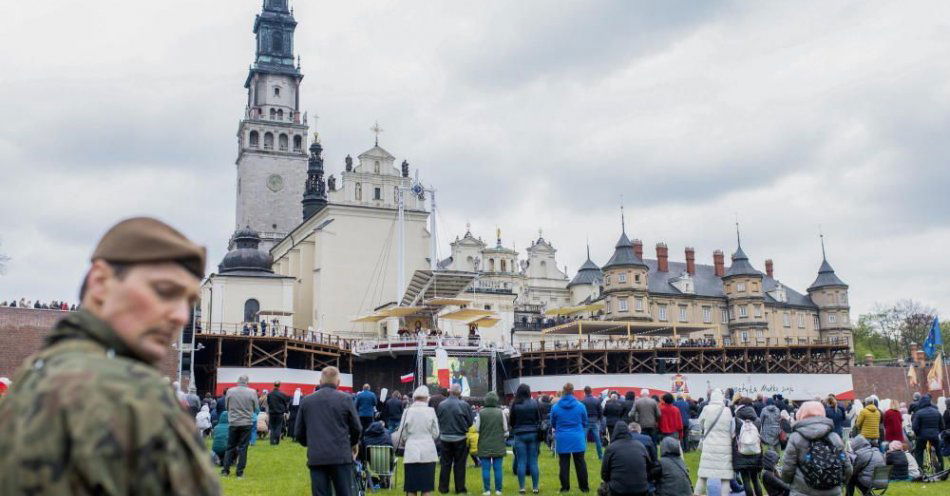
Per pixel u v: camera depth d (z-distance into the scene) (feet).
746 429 58.08
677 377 213.46
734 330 367.25
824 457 40.24
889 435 82.28
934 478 77.25
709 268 387.55
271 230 401.08
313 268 301.63
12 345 150.10
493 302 302.25
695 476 80.18
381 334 278.67
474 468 83.05
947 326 417.28
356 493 57.00
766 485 55.52
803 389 248.93
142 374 8.97
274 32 426.51
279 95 419.13
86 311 9.68
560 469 66.64
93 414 8.28
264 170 406.00
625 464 48.47
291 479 70.74
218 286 253.03
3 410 8.63
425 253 299.58
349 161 300.81
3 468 8.16
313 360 206.39
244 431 72.02
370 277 289.33
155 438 8.52
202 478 8.95
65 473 8.14
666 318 355.56
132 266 9.68
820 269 409.08
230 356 211.61
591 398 94.12
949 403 99.66
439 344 220.23
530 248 375.04
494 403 64.75
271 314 233.14
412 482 53.31
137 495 8.39
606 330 279.69
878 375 288.10
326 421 44.50
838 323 399.24
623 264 341.21
